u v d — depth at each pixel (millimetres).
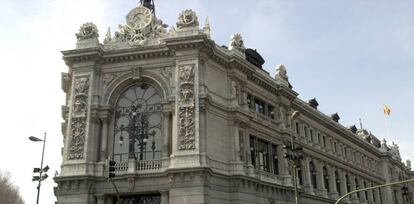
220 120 46250
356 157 82875
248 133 49375
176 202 39906
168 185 41188
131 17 48344
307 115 65875
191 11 46000
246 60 51312
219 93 47062
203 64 44938
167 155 42781
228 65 49000
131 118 46000
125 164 43062
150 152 44312
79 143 44000
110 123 46000
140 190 41781
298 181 57062
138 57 46312
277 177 52094
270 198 49094
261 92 54781
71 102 45656
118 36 47906
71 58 46438
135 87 46938
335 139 75062
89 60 46500
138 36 47250
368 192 84250
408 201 108812
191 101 42875
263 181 47969
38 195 42000
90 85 45750
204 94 43219
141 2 54625
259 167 50594
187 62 44219
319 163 66188
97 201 42281
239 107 48000
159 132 44812
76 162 43219
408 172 114125
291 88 62094
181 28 45531
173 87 44562
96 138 44688
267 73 57938
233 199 44031
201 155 41219
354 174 79062
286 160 54406
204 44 44344
